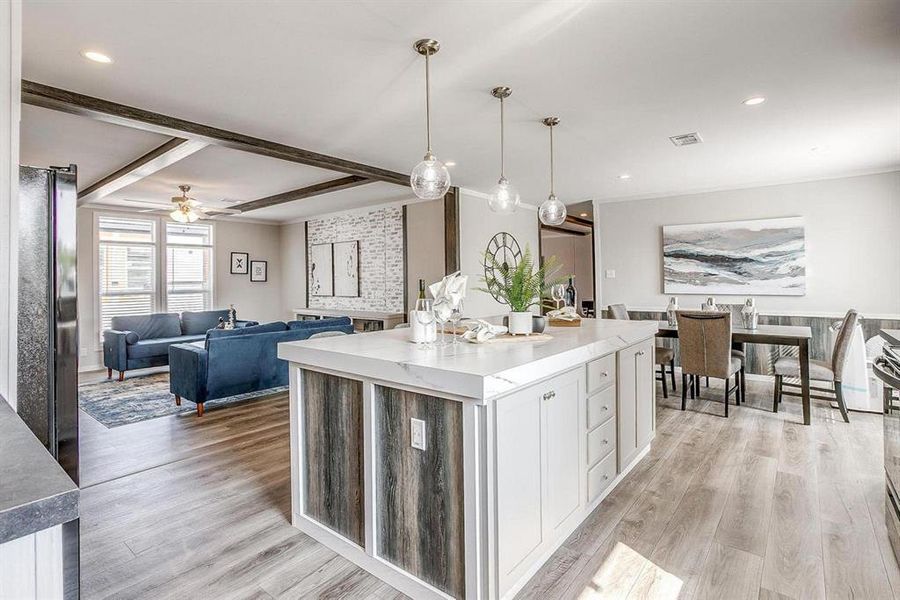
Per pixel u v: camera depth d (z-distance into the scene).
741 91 2.89
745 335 4.06
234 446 3.45
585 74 2.65
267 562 2.03
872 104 3.11
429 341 2.23
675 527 2.25
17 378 1.93
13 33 1.70
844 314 4.95
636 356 2.95
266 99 2.98
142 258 7.30
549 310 3.48
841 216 4.96
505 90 2.84
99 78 2.65
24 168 1.99
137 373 6.33
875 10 2.03
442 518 1.74
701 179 5.28
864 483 2.69
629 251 6.28
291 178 5.32
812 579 1.85
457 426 1.67
